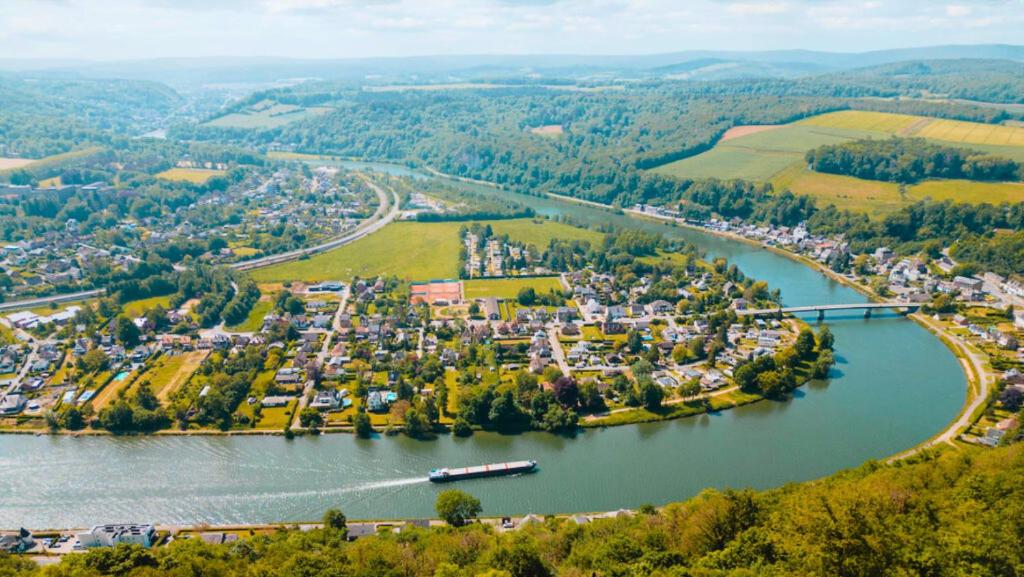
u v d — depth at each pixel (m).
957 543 132.00
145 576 160.12
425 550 183.00
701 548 164.62
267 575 166.12
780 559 142.00
